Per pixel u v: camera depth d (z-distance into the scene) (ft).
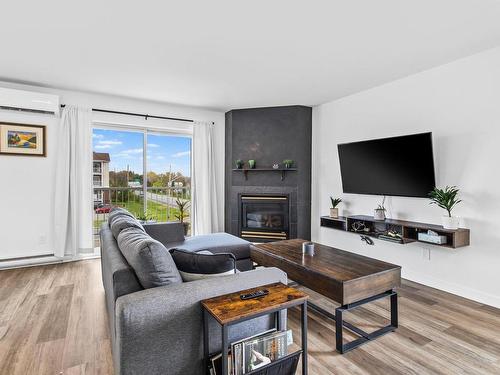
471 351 6.44
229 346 4.96
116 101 14.08
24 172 12.35
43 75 11.26
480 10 6.92
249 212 16.47
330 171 14.96
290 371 5.12
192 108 16.03
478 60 9.20
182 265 5.66
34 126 12.42
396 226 11.04
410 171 10.68
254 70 10.69
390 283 7.29
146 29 7.85
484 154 9.05
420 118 10.87
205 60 9.84
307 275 7.45
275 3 6.69
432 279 10.44
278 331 5.09
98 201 14.35
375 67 10.41
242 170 16.21
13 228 12.19
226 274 5.57
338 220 13.05
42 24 7.61
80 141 13.15
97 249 14.32
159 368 4.45
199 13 7.10
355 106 13.48
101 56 9.55
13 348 6.40
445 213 10.11
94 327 7.34
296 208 15.42
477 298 9.18
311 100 14.62
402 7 6.81
